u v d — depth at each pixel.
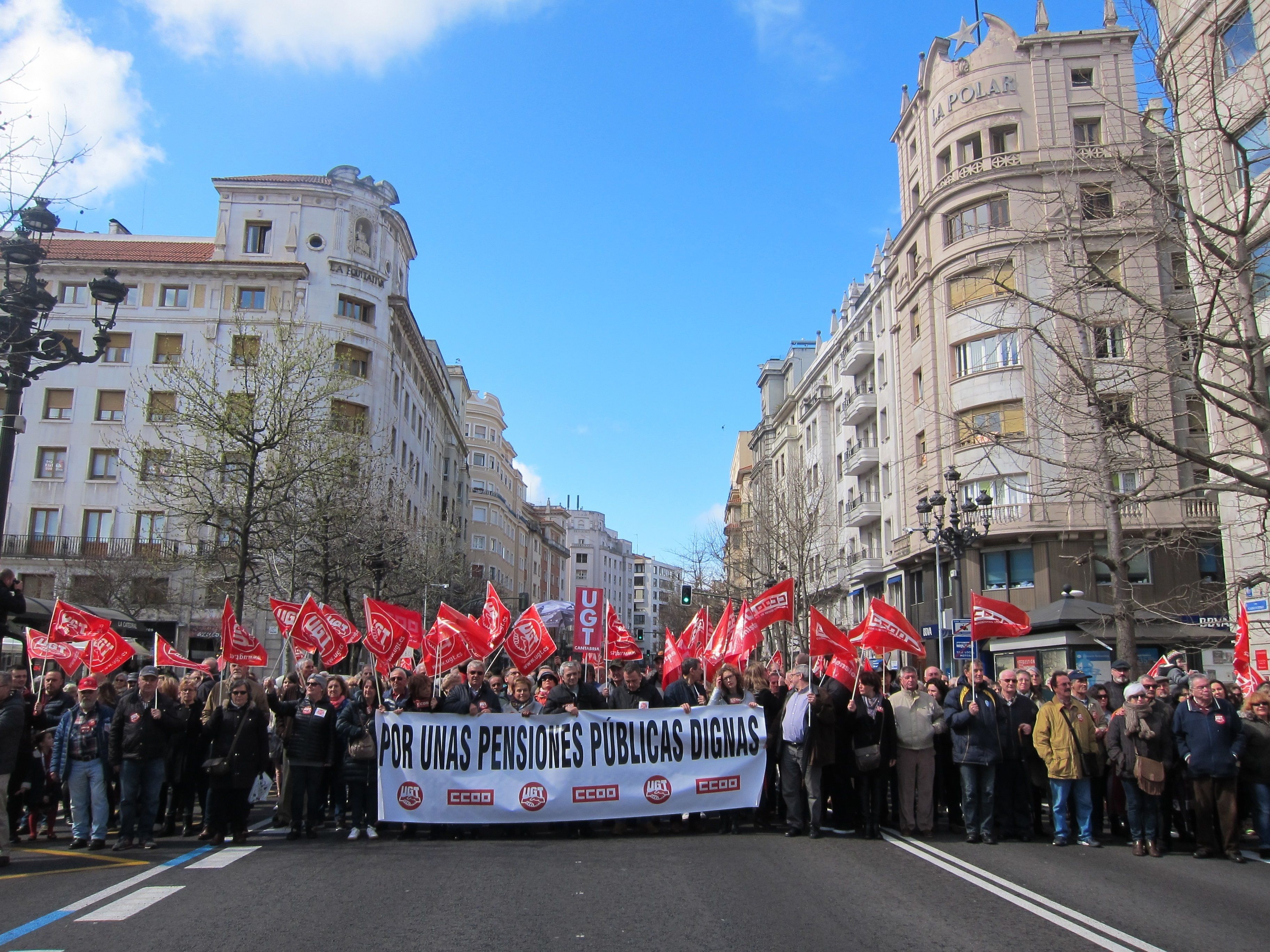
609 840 10.38
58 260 39.50
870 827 10.43
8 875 8.43
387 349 42.44
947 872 8.51
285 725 10.70
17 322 11.55
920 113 37.25
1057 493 16.55
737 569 49.44
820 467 52.50
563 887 7.77
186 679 10.68
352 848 9.82
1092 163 15.01
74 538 38.00
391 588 33.12
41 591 37.38
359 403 40.50
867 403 43.84
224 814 10.12
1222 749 9.45
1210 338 11.87
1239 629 13.70
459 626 13.02
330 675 11.09
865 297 46.34
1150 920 6.83
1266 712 9.80
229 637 11.91
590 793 10.70
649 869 8.55
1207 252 13.80
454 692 11.09
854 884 7.93
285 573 27.33
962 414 33.25
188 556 27.62
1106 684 12.12
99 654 11.98
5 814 8.89
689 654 16.44
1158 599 29.38
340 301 40.81
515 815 10.57
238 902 7.26
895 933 6.38
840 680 11.19
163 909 7.04
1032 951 5.99
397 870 8.52
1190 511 28.94
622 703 12.26
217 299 39.84
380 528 29.16
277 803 13.48
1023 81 33.53
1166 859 9.41
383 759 10.56
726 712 11.20
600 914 6.86
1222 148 16.47
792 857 9.20
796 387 60.25
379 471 37.28
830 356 52.47
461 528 69.69
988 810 10.16
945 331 34.59
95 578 35.16
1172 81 12.69
